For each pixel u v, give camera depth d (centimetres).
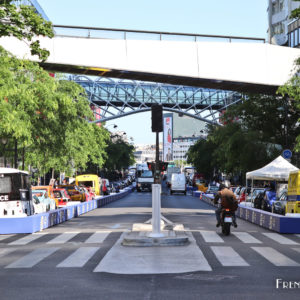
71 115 3456
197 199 6425
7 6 2069
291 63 4128
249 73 4041
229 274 982
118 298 771
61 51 3638
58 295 802
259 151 4741
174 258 1195
